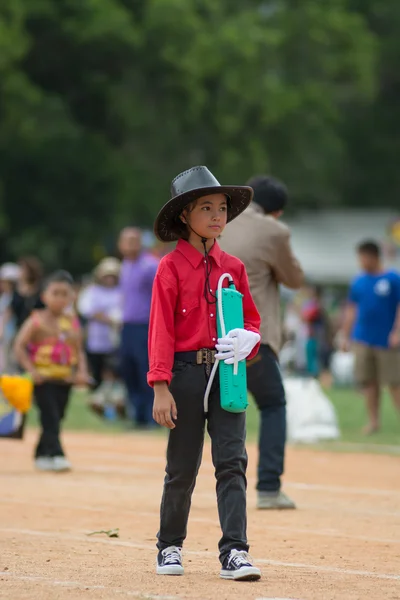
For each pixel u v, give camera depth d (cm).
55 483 2555
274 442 2161
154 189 9844
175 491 1474
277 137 11381
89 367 4875
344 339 3891
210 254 1469
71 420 4325
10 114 9006
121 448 3362
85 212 9781
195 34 9925
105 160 9544
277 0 12262
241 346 1434
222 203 1454
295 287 2195
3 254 10219
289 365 6675
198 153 10638
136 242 3919
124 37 9562
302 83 11944
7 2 8956
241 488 1446
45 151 9281
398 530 1936
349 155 14562
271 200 2209
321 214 10306
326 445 3416
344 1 13512
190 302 1449
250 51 10225
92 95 9975
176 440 1455
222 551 1442
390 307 3788
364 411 4659
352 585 1423
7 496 2330
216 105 10362
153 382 1423
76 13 9644
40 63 9806
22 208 9731
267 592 1349
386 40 14662
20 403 2750
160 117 10000
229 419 1447
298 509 2170
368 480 2639
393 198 14750
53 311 2825
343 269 9406
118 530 1895
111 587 1380
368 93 12781
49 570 1519
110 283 4875
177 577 1458
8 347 4138
